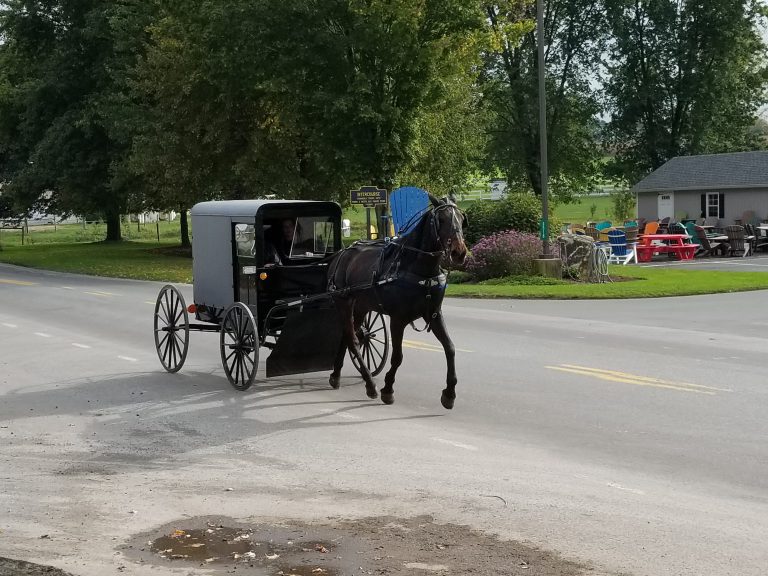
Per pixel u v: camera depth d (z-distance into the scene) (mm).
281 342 12047
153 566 6055
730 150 67812
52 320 21219
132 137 43250
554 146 64500
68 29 51188
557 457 8656
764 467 8148
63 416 11078
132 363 14898
